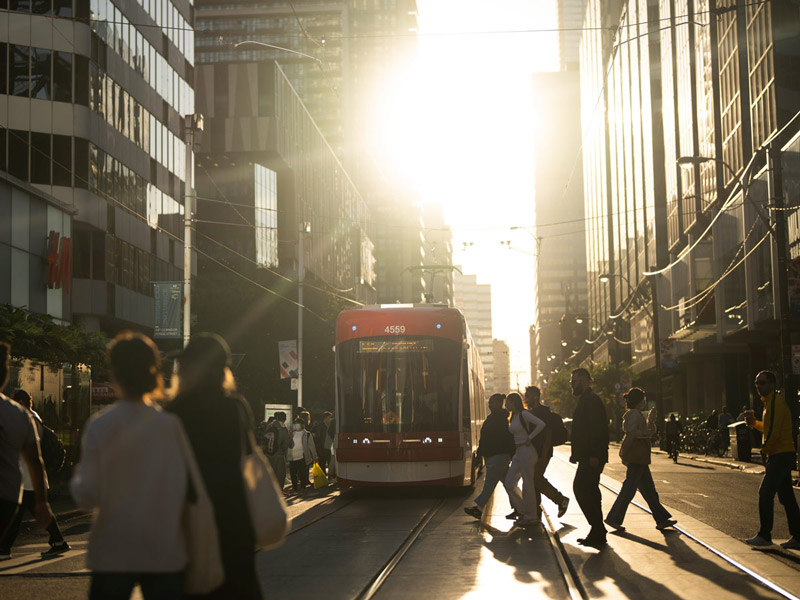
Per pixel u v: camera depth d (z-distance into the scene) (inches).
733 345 2014.0
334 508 683.4
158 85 1966.0
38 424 442.0
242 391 2074.3
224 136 3368.6
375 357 779.4
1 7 1528.1
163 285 1347.2
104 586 160.1
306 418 931.3
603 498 719.1
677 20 2369.6
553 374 4215.1
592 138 4148.6
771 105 1596.9
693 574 365.4
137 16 1834.4
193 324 2096.5
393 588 344.2
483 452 581.6
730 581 349.7
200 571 167.0
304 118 3826.3
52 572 389.1
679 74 2354.8
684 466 1270.9
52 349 803.4
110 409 167.0
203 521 167.8
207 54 6614.2
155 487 161.5
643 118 2797.7
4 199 1171.3
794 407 1040.8
